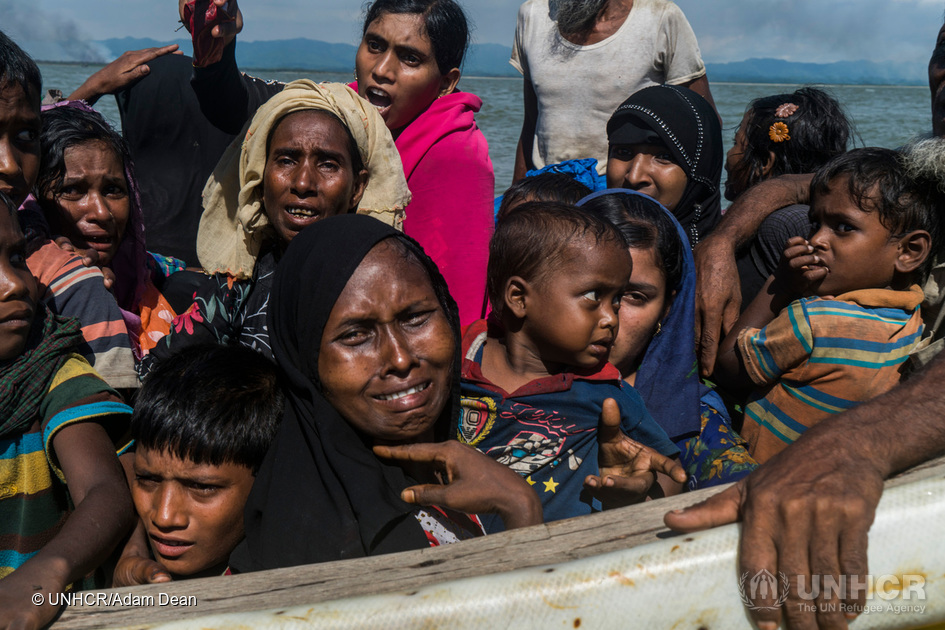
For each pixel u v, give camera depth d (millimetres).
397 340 1541
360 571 1192
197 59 3449
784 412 2252
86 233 2441
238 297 2299
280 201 2213
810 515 999
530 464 1894
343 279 1546
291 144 2182
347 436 1570
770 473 1077
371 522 1411
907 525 1012
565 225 1852
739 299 2568
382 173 2471
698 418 2168
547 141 4344
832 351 2137
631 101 3070
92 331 2064
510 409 1905
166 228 3734
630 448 1810
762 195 2801
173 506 1602
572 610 1041
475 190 2980
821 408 2191
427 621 1043
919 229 2184
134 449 1854
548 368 1969
